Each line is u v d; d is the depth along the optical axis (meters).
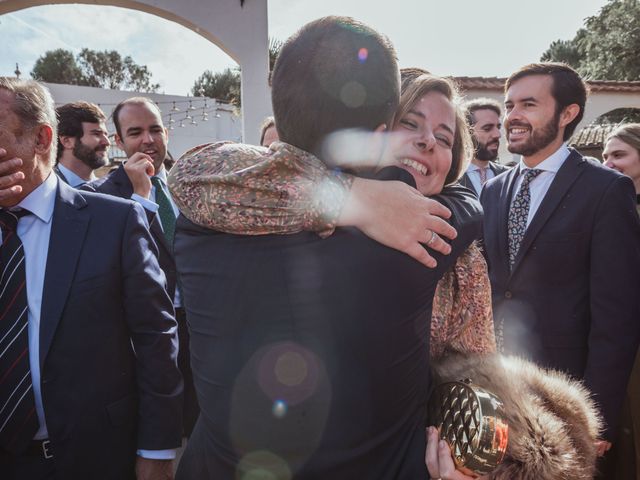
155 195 2.99
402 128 0.96
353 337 0.78
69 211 1.48
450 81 1.01
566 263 1.97
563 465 0.87
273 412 0.80
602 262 1.89
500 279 2.16
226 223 0.82
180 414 1.59
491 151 4.14
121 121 3.07
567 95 2.05
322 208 0.78
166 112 18.11
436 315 0.98
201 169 0.89
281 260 0.81
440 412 0.94
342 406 0.79
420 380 0.88
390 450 0.84
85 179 3.59
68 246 1.44
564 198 2.00
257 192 0.80
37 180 1.44
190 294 0.92
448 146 0.98
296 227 0.80
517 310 2.07
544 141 2.10
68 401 1.39
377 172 0.90
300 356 0.79
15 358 1.36
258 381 0.81
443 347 1.03
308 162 0.81
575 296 1.99
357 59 0.80
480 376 0.95
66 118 3.46
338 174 0.82
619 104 10.03
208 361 0.87
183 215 0.97
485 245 2.25
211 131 18.70
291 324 0.80
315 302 0.79
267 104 6.82
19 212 1.42
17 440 1.36
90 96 16.92
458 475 0.86
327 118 0.81
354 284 0.78
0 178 1.32
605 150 3.19
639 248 1.92
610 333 1.85
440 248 0.81
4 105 1.36
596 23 21.17
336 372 0.79
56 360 1.37
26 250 1.42
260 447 0.81
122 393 1.51
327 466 0.79
